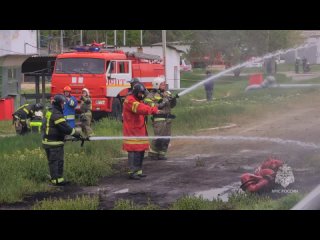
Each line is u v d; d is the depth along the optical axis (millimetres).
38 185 20875
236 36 85250
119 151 28359
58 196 19375
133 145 22141
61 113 21219
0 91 54281
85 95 34188
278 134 33438
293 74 89000
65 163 22922
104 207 17359
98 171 22859
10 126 45625
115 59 44156
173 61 93812
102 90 42719
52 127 21078
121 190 20141
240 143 30953
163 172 23578
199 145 31031
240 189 18812
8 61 53781
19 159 23781
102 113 43719
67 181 21406
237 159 26062
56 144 21047
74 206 17047
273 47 81375
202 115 40281
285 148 28297
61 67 43531
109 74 43312
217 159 26359
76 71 43219
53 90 43594
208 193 19094
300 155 25625
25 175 21719
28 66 54438
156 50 91938
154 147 27047
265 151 27859
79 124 33719
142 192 19672
